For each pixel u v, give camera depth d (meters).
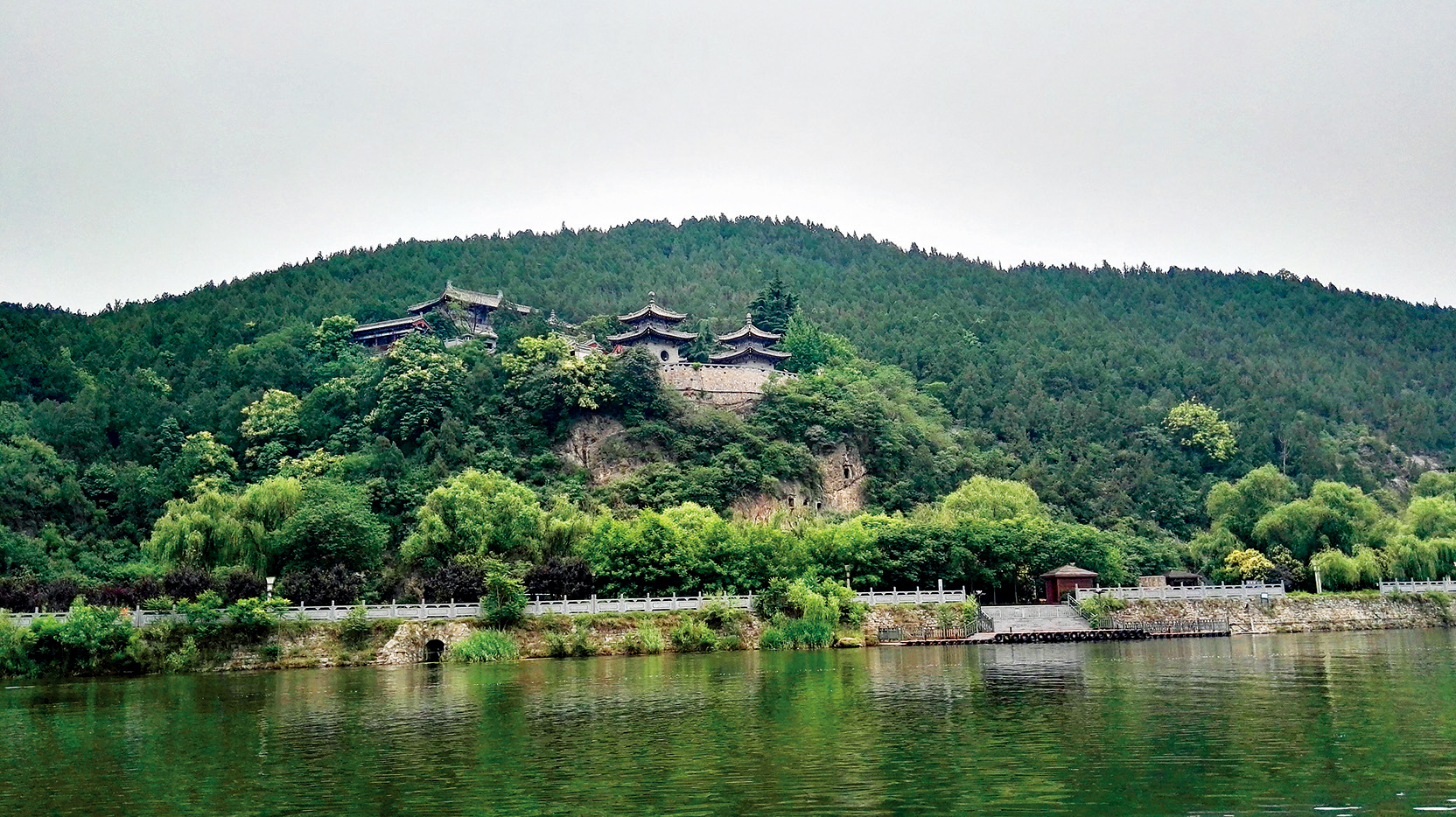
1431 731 53.34
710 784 44.88
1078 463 197.25
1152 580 130.62
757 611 110.50
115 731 60.56
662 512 134.50
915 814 39.75
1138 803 40.62
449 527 119.38
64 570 132.38
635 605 107.56
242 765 50.97
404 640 98.69
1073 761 47.78
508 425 167.88
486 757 51.47
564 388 166.62
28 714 67.56
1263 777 44.28
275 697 73.75
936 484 173.88
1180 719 58.03
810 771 46.88
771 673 83.62
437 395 166.25
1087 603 119.44
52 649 88.81
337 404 175.62
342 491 129.00
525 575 109.56
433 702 70.00
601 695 71.81
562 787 44.91
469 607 103.12
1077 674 80.00
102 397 180.62
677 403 171.50
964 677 78.56
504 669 90.25
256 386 191.62
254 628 95.38
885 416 184.12
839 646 108.62
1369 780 43.41
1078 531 133.62
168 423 174.00
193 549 112.12
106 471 160.25
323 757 52.38
